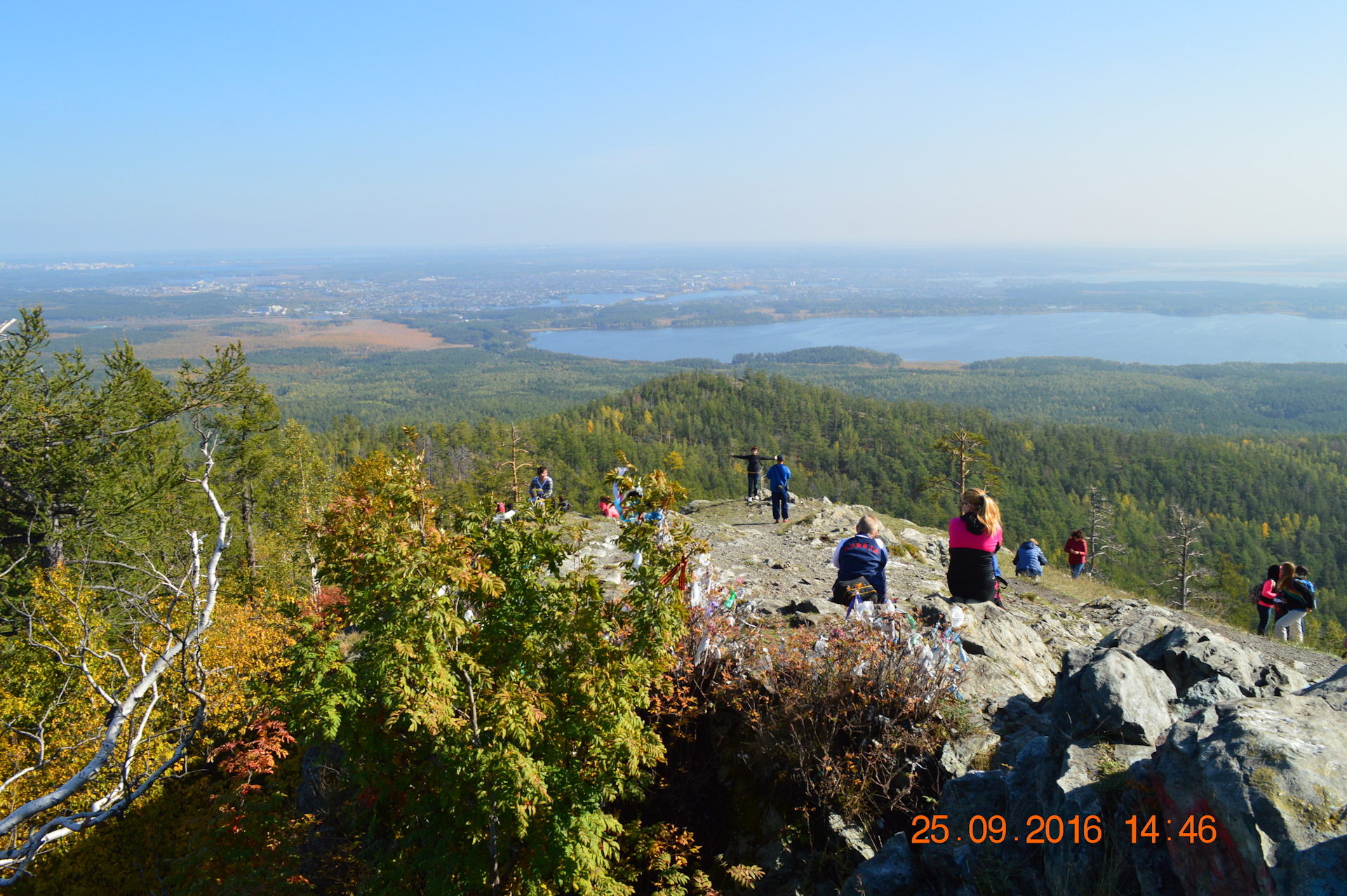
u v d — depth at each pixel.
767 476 16.84
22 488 16.08
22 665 11.15
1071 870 3.64
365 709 5.05
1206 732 3.50
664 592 5.04
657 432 132.88
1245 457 125.44
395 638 4.47
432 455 71.00
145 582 14.54
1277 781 2.93
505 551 5.13
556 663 5.11
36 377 15.55
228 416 18.80
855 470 122.56
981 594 7.75
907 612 7.21
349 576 5.27
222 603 12.09
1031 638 7.71
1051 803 4.20
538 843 4.82
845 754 5.47
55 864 10.74
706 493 98.19
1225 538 94.94
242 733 9.85
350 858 6.64
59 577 10.96
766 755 5.75
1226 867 2.96
